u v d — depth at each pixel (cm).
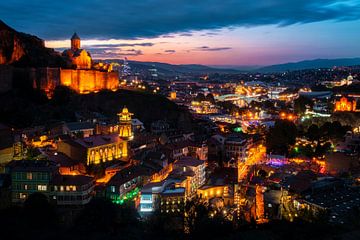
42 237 11081
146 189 13462
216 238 11619
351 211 12188
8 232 11119
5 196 12669
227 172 17625
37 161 13738
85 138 17075
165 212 13062
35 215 11969
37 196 12250
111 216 12019
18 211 12456
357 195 13888
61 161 15262
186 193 14288
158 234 11769
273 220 13188
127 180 13762
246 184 17350
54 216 12244
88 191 12912
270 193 15638
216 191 15350
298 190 14100
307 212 12738
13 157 16238
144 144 19812
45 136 18438
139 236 11425
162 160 16462
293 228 11506
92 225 11719
